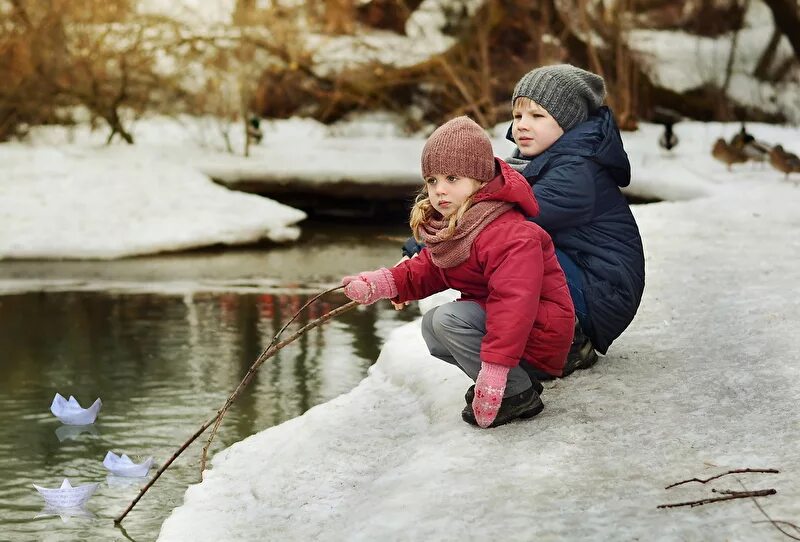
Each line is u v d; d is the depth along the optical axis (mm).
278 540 3086
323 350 6480
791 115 19547
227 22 19141
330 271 9484
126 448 4723
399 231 11992
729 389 3783
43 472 4430
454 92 18734
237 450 4039
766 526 2586
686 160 13906
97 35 16828
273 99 18859
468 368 3582
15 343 6770
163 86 16578
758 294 5395
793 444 3172
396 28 20266
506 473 3092
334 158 14469
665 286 5730
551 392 3844
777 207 9227
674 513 2723
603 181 4074
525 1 18422
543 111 4074
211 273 9375
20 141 16016
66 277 9180
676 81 19438
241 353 6438
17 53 15922
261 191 13188
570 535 2645
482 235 3404
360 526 2871
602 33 18422
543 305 3531
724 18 20609
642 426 3436
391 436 3834
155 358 6344
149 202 11484
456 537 2689
